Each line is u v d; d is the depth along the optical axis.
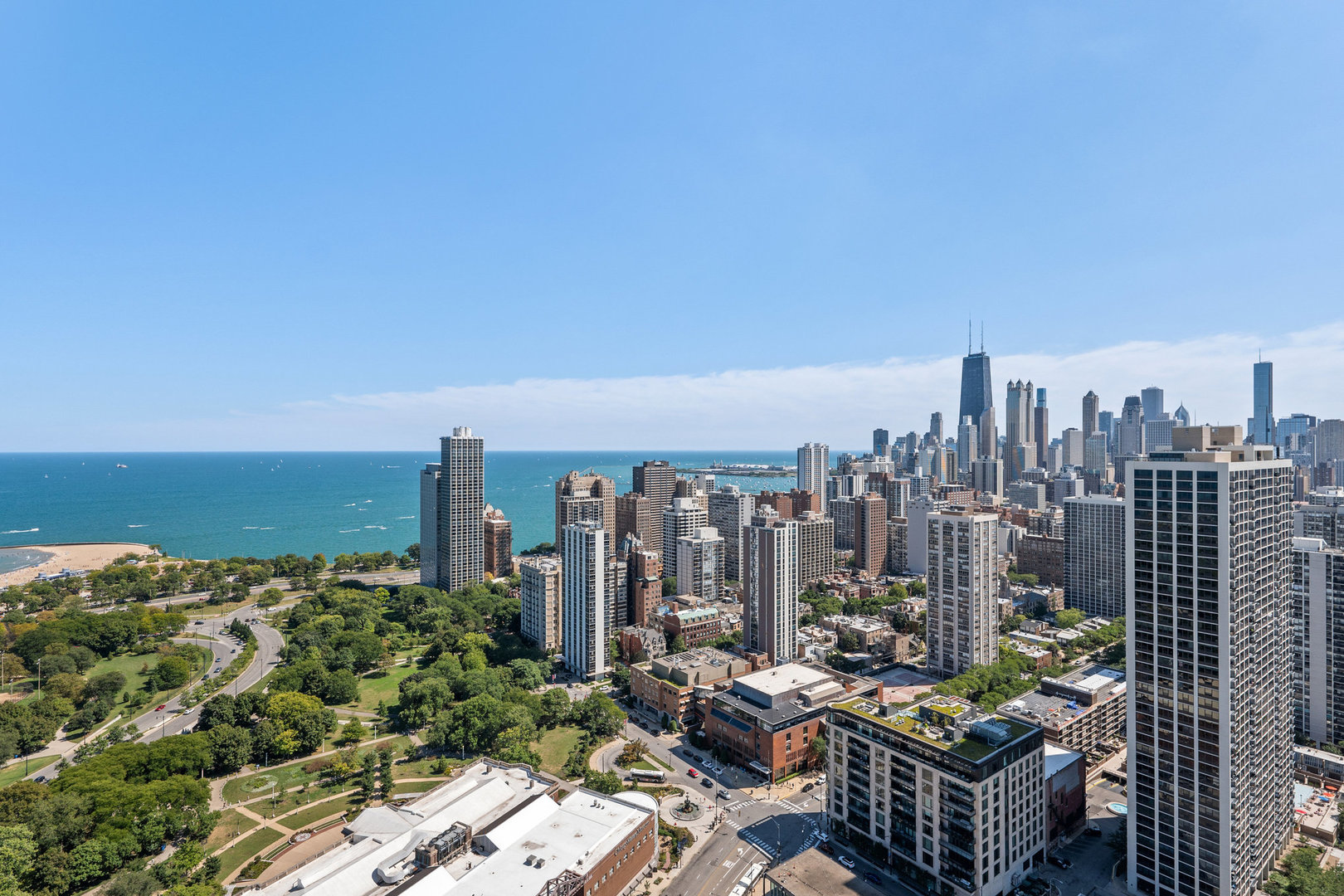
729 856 186.88
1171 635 158.50
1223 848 152.25
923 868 174.25
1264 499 163.75
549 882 139.62
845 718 196.25
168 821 179.00
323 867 149.12
